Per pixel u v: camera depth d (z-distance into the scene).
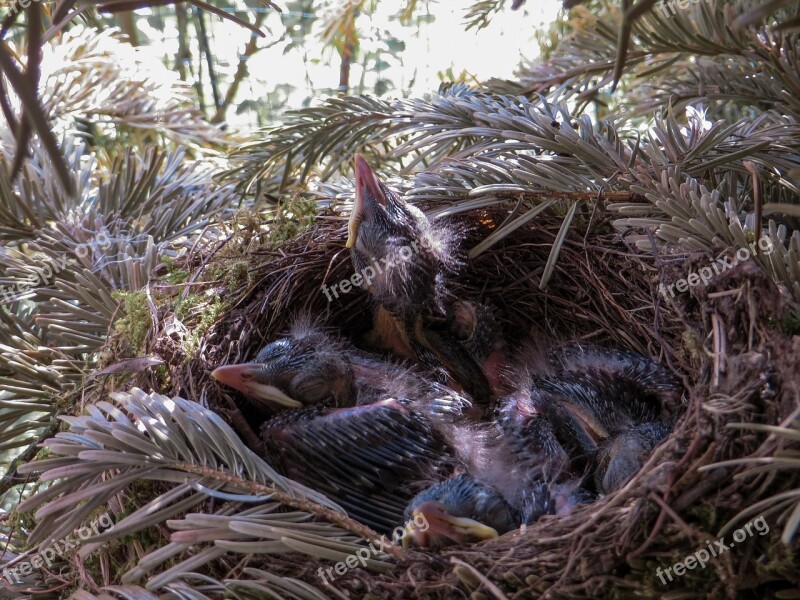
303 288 0.19
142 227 0.20
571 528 0.11
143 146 0.25
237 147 0.22
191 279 0.18
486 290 0.20
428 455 0.16
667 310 0.16
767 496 0.10
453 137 0.20
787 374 0.10
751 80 0.18
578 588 0.10
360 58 0.27
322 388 0.17
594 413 0.16
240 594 0.11
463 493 0.14
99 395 0.15
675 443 0.11
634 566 0.10
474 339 0.19
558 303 0.19
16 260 0.19
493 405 0.18
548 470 0.16
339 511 0.12
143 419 0.12
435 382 0.19
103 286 0.18
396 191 0.19
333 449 0.16
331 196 0.20
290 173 0.22
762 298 0.11
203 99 0.28
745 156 0.15
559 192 0.16
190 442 0.13
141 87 0.23
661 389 0.16
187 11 0.27
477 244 0.19
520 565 0.11
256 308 0.18
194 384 0.16
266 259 0.19
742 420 0.10
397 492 0.15
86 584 0.13
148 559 0.11
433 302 0.19
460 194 0.18
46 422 0.17
